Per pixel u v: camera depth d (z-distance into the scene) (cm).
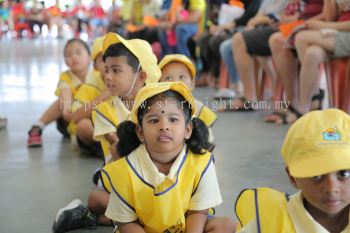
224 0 467
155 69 199
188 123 149
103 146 196
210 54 502
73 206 178
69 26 1481
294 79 337
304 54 313
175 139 144
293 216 114
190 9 568
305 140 109
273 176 231
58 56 912
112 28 810
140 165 146
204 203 149
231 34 442
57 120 308
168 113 144
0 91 493
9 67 723
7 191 214
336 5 316
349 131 109
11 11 1564
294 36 320
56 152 279
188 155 150
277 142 295
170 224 144
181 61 221
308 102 323
